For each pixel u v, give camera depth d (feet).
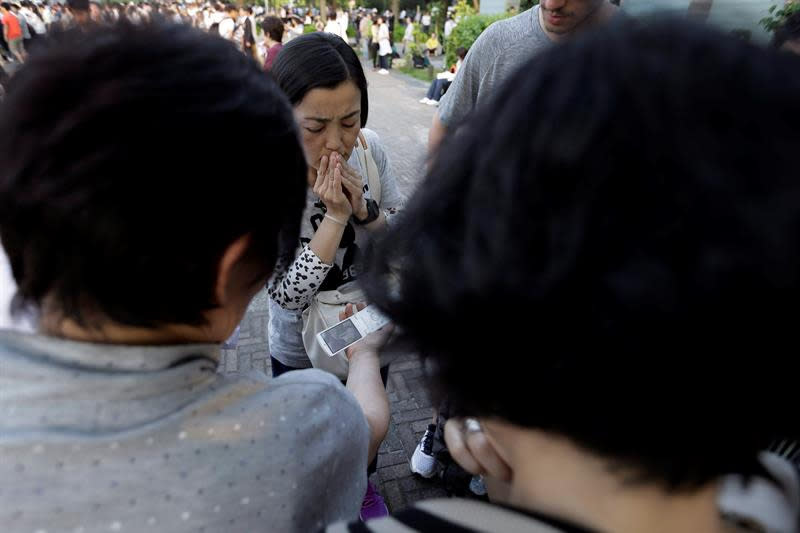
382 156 5.90
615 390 1.26
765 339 1.17
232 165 1.87
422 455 7.86
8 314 2.03
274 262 2.36
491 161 1.36
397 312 1.62
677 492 1.44
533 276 1.26
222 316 2.29
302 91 4.55
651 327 1.16
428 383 1.79
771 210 1.11
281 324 5.77
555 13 6.00
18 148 1.68
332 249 4.87
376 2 117.60
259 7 104.27
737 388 1.23
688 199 1.14
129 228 1.72
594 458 1.45
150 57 1.79
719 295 1.12
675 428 1.28
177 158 1.73
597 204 1.20
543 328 1.30
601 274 1.19
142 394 1.93
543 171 1.26
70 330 2.00
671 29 1.34
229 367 10.84
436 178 1.55
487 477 2.06
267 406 2.22
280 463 2.19
